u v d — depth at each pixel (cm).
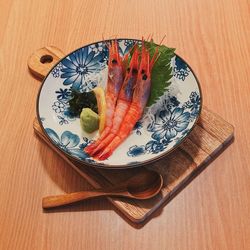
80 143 50
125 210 46
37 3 69
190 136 51
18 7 69
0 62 62
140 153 48
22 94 58
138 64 53
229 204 47
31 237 46
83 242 45
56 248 45
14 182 50
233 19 65
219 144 50
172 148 46
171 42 63
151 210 46
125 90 53
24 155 52
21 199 49
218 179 49
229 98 55
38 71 59
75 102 52
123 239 45
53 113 52
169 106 52
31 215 47
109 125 51
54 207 47
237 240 44
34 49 64
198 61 60
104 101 52
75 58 56
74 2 69
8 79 60
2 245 45
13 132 54
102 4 68
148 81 52
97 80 56
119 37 64
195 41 62
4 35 66
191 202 47
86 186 49
